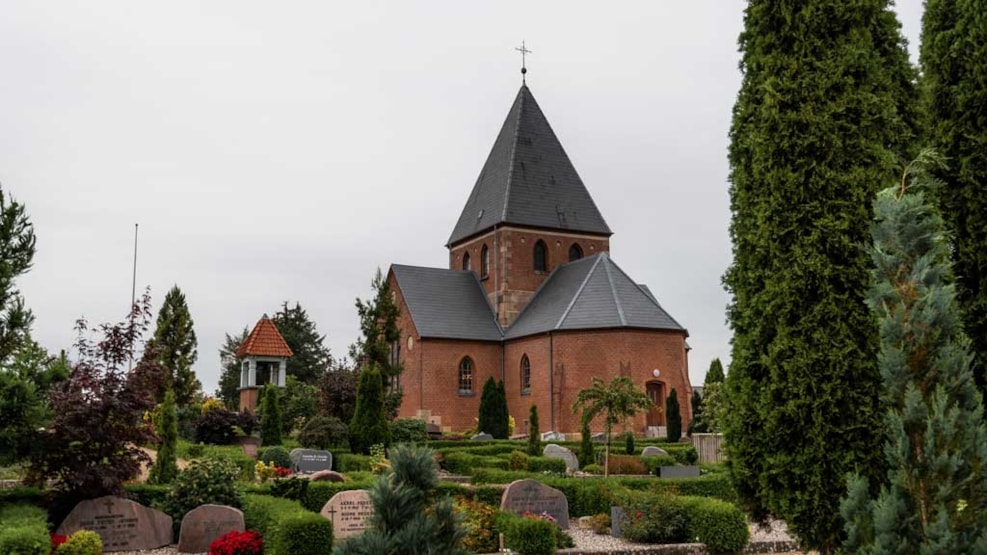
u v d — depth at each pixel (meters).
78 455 15.48
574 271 52.50
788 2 10.14
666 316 47.69
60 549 13.38
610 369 45.72
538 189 55.69
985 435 6.85
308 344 78.25
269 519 14.59
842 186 9.41
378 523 7.37
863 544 7.31
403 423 38.44
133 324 16.80
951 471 6.76
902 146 9.95
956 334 7.61
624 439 40.44
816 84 9.73
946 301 7.29
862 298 9.10
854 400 8.91
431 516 7.38
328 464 28.20
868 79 9.80
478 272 56.97
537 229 54.88
